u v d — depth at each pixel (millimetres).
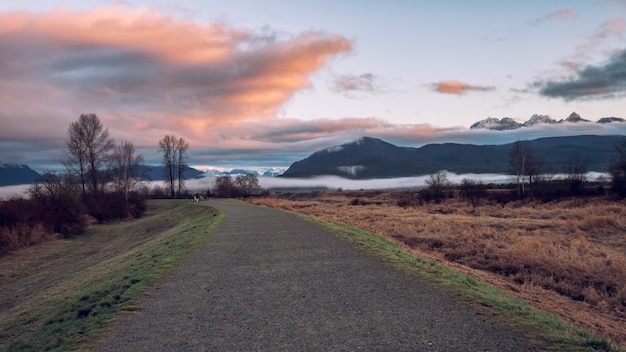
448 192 52531
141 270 11484
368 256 11586
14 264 25375
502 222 26875
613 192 41781
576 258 15039
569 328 6023
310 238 15500
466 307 6828
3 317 12000
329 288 8234
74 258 27797
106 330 6367
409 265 10359
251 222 23031
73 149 58719
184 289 8641
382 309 6781
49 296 13992
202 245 14812
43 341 6855
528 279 13086
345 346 5309
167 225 41031
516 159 63250
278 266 10578
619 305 10719
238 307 7199
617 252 17172
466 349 5113
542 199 44281
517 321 6137
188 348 5457
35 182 39406
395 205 49750
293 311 6844
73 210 39500
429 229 23797
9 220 33438
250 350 5301
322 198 79625
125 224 49344
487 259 15805
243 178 100500
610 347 5180
